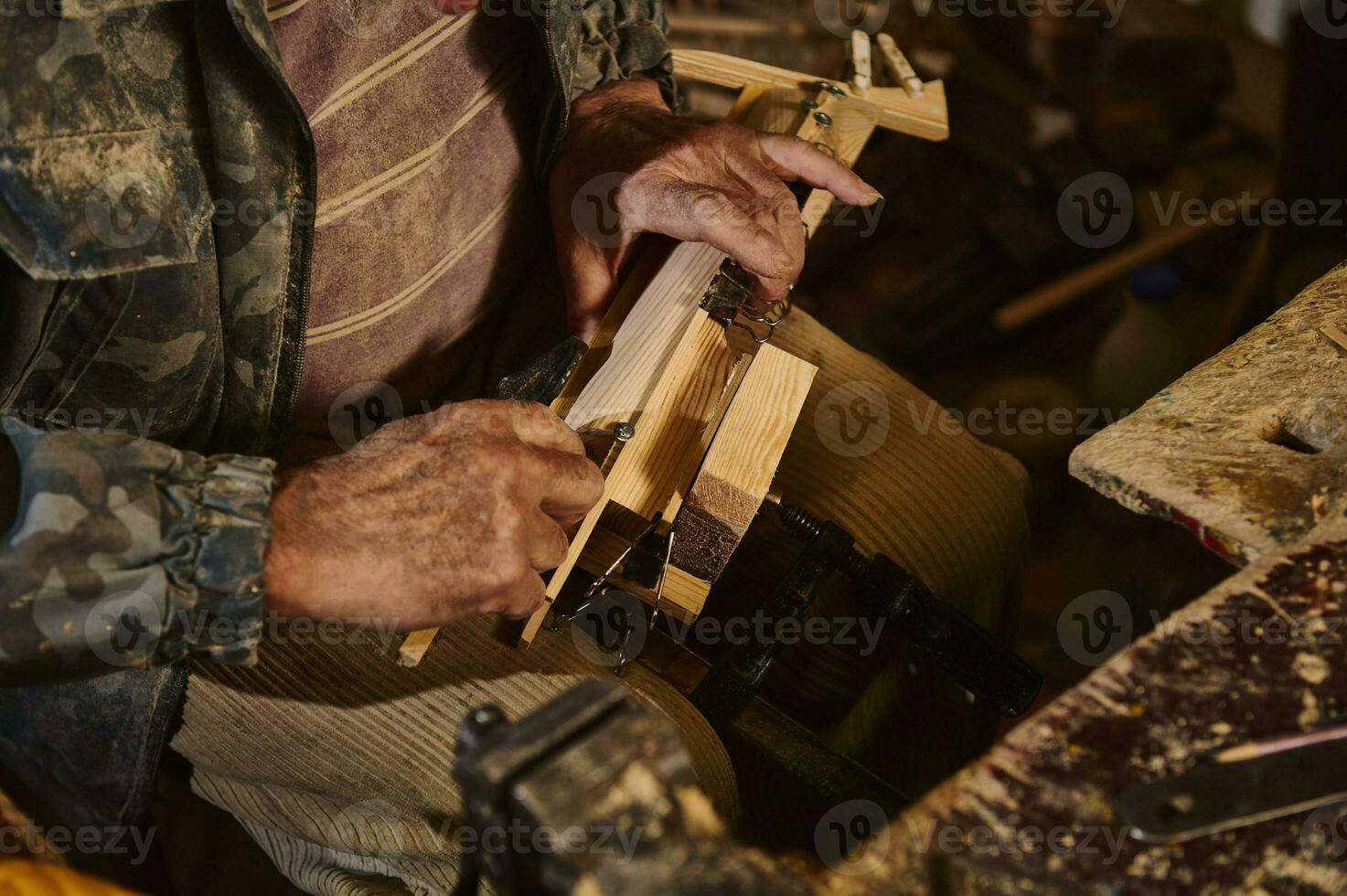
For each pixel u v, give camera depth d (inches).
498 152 45.3
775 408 36.5
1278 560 26.9
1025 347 86.4
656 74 52.2
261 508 29.6
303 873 42.6
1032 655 69.2
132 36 32.5
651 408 37.9
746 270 41.2
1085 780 23.3
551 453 34.5
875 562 38.6
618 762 20.2
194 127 34.3
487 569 32.6
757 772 40.9
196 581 29.0
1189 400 33.0
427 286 44.3
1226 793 22.9
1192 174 88.0
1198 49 88.7
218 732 39.6
